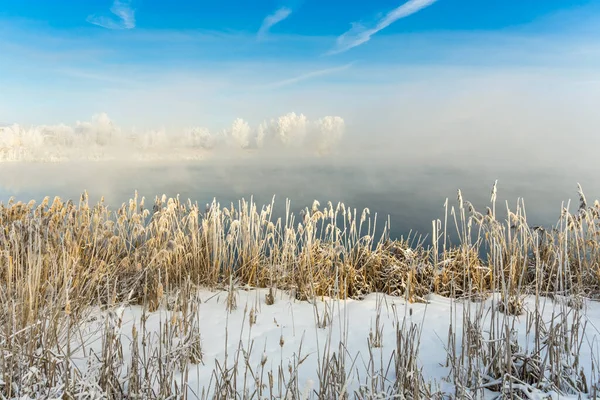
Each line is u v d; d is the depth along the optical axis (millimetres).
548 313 5078
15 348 3152
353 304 5688
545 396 2936
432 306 5547
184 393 3068
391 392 3205
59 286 4453
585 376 3346
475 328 3695
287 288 6391
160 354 3201
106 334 3260
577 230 5602
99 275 4988
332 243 6469
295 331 4668
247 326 4805
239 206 6988
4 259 4617
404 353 3332
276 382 3535
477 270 5855
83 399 2877
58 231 5176
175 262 6059
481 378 3266
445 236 6457
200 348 3928
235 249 6852
